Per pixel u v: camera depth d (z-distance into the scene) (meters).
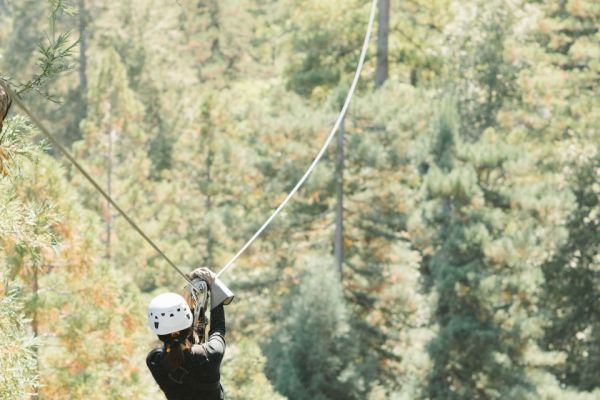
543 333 33.41
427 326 33.44
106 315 14.38
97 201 39.62
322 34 43.44
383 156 33.03
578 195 36.50
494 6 46.00
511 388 28.94
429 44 45.88
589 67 48.41
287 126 34.00
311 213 35.03
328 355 27.25
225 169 42.50
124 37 59.72
